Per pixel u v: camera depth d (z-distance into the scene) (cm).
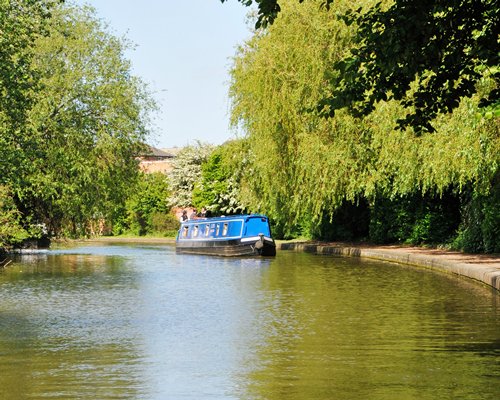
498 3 1332
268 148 3653
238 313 1580
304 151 3391
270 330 1343
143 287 2186
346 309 1616
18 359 1092
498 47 1349
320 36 3291
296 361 1065
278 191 3756
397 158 2844
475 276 2148
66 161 3569
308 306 1680
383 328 1349
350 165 3288
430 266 2664
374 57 1368
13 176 2681
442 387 898
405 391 880
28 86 2661
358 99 1398
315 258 3447
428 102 1413
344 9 3228
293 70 3506
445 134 2484
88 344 1216
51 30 3709
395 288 2017
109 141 3769
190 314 1573
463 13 1345
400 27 1319
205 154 7825
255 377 964
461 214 3269
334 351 1137
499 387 897
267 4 1334
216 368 1022
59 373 994
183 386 918
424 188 2808
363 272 2570
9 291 2080
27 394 880
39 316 1563
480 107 1329
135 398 861
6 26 2572
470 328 1338
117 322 1467
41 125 3462
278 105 3531
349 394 870
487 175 2442
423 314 1519
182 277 2530
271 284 2217
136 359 1089
